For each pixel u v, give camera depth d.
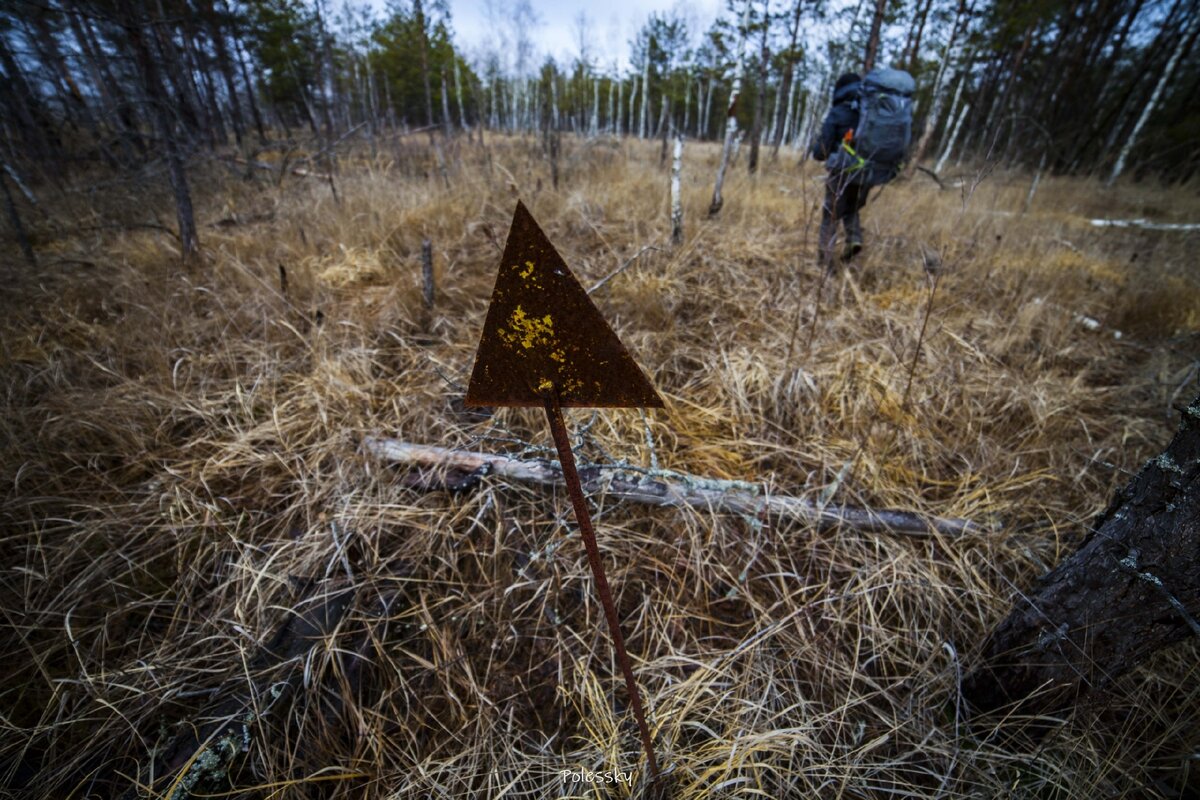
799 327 2.92
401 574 1.63
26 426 2.00
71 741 1.20
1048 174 8.62
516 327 0.68
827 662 1.44
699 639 1.51
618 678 1.40
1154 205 6.80
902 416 2.26
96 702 1.25
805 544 1.76
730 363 2.58
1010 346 2.89
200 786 1.10
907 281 3.56
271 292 3.09
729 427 2.29
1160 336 3.09
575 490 0.78
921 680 1.39
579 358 0.69
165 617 1.51
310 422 2.20
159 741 1.18
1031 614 1.20
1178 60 8.25
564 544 1.75
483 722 1.31
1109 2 10.48
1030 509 1.87
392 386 2.47
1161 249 4.29
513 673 1.44
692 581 1.68
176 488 1.85
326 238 4.16
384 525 1.76
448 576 1.66
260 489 1.92
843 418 2.29
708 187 5.55
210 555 1.68
